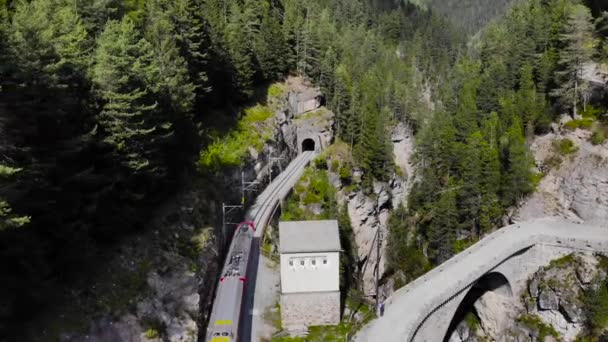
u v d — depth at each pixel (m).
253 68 90.69
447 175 82.69
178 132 50.84
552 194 74.56
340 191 81.69
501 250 62.09
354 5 186.88
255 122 81.25
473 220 75.94
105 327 33.38
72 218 34.06
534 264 63.62
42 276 30.45
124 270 38.19
